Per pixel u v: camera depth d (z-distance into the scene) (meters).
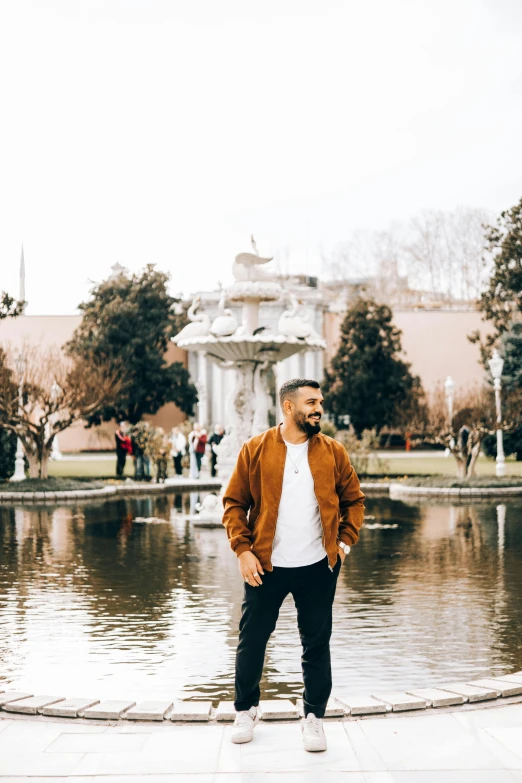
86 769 4.02
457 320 47.34
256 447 4.48
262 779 3.90
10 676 6.23
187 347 15.19
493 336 36.31
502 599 8.90
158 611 8.37
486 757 4.13
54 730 4.57
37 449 23.66
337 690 5.86
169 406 45.62
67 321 46.06
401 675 6.21
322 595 4.41
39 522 16.09
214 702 5.64
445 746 4.28
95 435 45.00
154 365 39.53
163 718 4.77
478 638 7.27
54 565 11.09
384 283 73.81
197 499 21.12
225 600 8.89
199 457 25.69
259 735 4.49
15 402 23.28
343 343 40.22
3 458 26.20
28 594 9.21
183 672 6.32
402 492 21.67
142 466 26.38
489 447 36.00
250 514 4.54
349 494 4.59
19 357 24.84
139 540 13.48
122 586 9.65
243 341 14.31
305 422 4.41
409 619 8.01
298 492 4.38
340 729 4.56
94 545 12.92
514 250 32.19
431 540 13.38
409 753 4.20
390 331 40.03
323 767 4.04
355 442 26.55
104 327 39.28
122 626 7.74
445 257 74.25
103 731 4.57
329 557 4.37
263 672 6.34
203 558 11.63
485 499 20.55
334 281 76.75
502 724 4.59
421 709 4.90
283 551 4.38
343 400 39.31
